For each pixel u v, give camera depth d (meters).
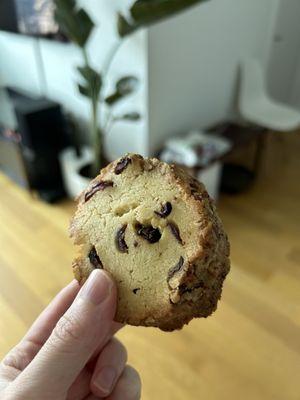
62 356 0.12
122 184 0.14
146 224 0.13
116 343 0.17
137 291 0.12
